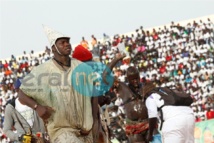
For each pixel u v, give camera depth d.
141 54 65.19
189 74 61.00
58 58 10.14
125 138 18.59
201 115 53.09
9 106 13.58
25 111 13.52
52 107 9.98
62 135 9.90
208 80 59.00
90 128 10.09
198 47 65.69
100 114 11.70
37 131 13.55
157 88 14.88
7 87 67.88
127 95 16.89
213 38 66.00
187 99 14.61
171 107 14.50
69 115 9.96
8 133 13.51
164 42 67.94
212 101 54.78
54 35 10.15
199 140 24.06
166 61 64.19
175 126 14.36
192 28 68.06
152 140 15.88
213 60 62.50
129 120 16.91
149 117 14.78
